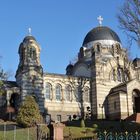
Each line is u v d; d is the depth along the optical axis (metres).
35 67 73.00
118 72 82.81
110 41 86.25
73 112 76.50
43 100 72.25
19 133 49.62
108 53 84.56
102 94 78.75
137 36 46.06
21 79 71.38
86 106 78.44
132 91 76.44
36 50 74.81
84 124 58.66
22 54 74.19
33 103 58.66
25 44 74.19
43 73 74.19
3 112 68.31
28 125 56.06
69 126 58.19
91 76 80.62
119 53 84.00
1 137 46.06
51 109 73.81
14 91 70.62
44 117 71.38
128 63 83.75
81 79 79.50
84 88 79.38
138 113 69.06
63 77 77.19
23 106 58.09
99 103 77.75
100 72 79.94
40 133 38.44
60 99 75.75
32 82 71.88
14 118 66.31
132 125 59.59
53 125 31.97
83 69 84.50
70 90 77.62
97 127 57.25
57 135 31.70
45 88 74.38
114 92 77.44
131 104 74.88
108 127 57.59
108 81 80.38
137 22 45.59
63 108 75.44
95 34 87.75
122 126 57.50
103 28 89.19
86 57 86.12
